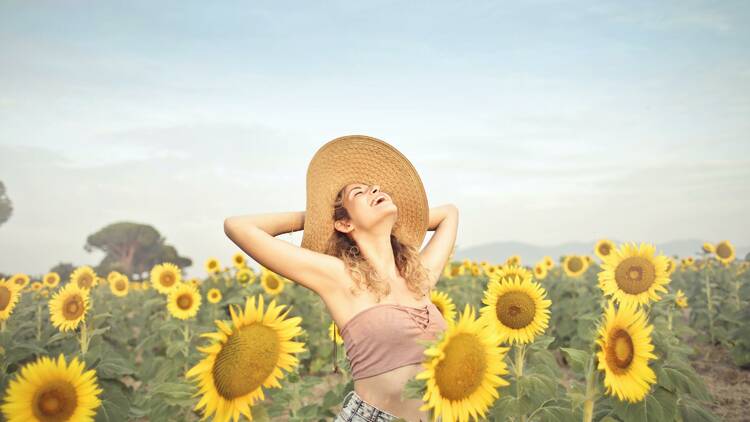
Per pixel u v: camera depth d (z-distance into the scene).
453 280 11.02
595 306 8.88
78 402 3.03
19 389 2.93
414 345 2.45
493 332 1.96
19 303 7.50
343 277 2.56
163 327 7.36
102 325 8.47
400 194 3.04
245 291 9.41
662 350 4.24
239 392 2.13
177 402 2.68
